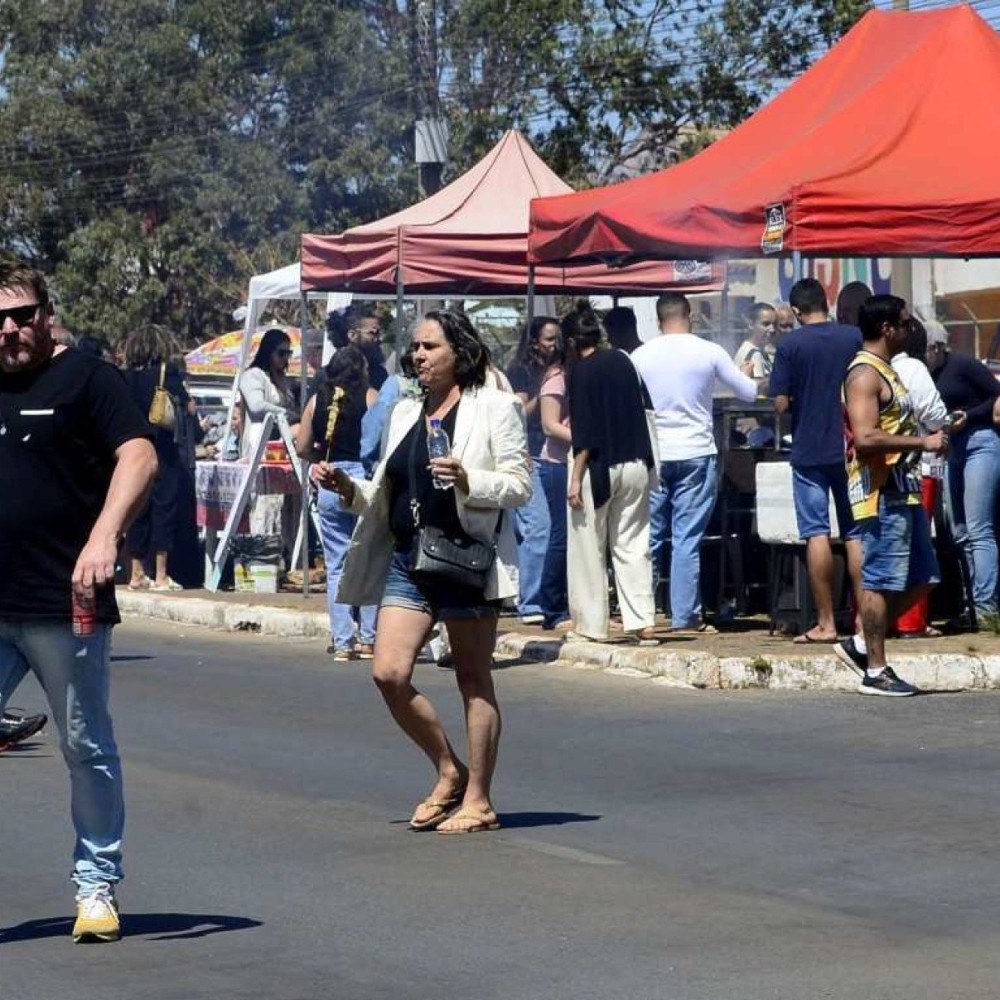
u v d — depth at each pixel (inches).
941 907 374.0
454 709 617.3
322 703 641.0
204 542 1013.2
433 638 711.7
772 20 1998.0
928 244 666.2
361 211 2417.6
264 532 995.3
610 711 603.8
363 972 332.2
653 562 747.4
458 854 421.7
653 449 689.0
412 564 433.7
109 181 2544.3
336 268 922.1
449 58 2079.2
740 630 736.3
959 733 560.1
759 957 339.0
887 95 738.8
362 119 2395.4
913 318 662.5
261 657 762.2
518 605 770.2
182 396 982.4
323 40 2377.0
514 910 373.1
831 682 635.5
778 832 439.8
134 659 759.7
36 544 336.5
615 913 370.3
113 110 2500.0
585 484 689.0
